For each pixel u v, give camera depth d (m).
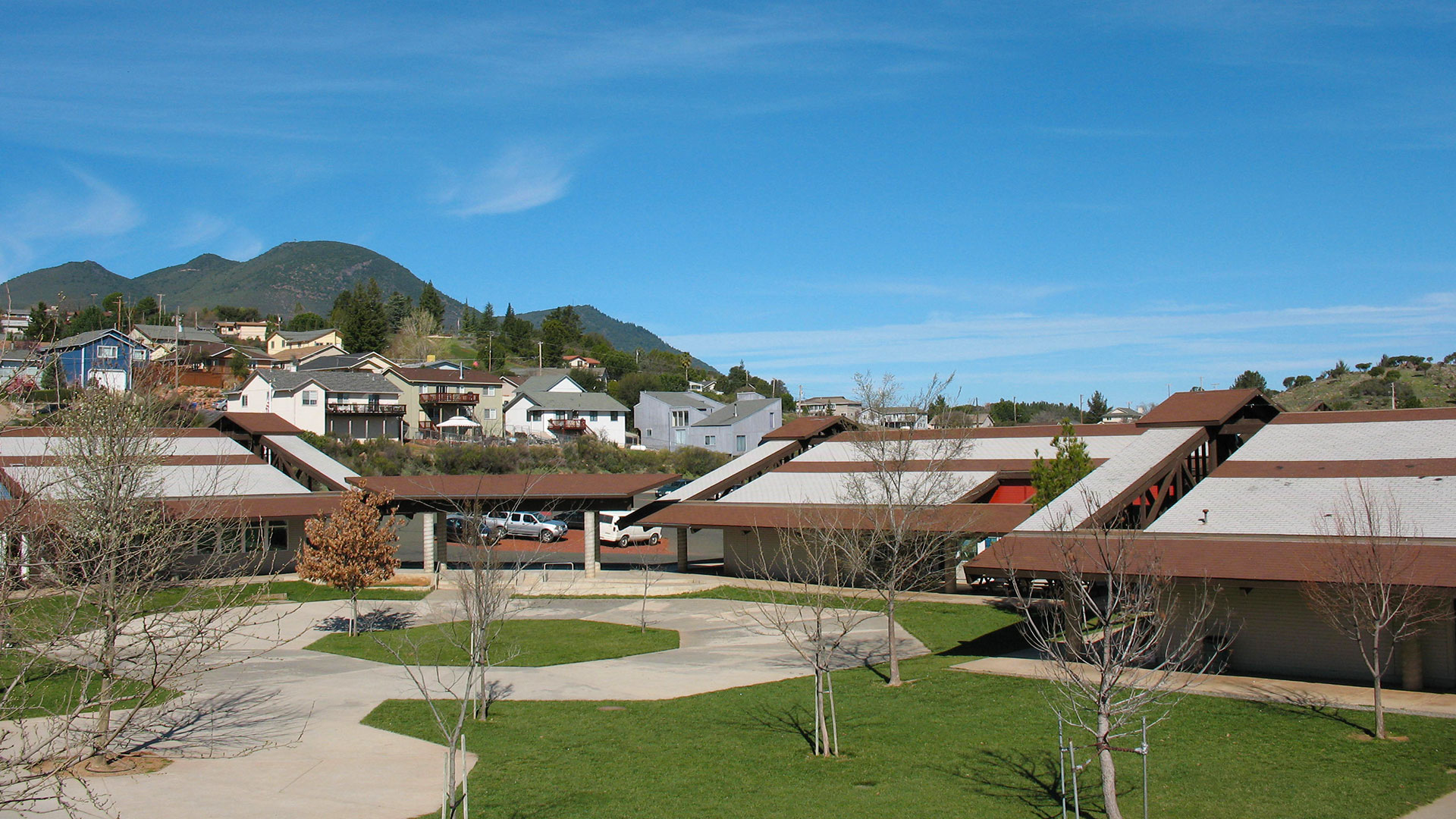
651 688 22.09
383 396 81.94
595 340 180.12
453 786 15.13
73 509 18.31
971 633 27.83
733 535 39.22
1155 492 27.56
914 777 15.51
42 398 36.22
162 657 22.62
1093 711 18.36
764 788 15.15
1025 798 14.48
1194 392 32.03
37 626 14.54
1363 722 17.52
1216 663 22.33
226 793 15.00
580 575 38.81
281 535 39.22
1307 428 27.84
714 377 170.25
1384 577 17.38
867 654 25.64
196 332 110.00
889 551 30.20
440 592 36.06
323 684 22.66
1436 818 13.12
